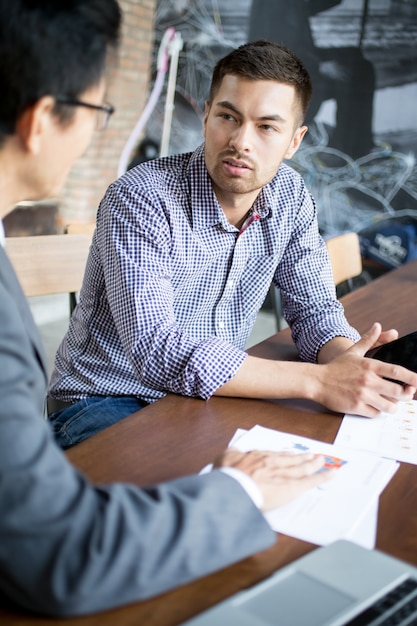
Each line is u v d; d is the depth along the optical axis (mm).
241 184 1472
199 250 1528
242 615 675
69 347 1636
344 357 1316
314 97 4430
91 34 740
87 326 1584
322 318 1627
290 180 1706
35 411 709
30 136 751
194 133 4730
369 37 4219
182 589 750
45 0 714
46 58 717
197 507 753
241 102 1433
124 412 1514
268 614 677
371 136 4344
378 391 1252
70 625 692
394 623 666
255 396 1271
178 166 1553
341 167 4449
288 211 1678
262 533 786
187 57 4645
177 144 4789
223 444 1096
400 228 4363
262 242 1651
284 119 1463
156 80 4750
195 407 1230
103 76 772
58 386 1623
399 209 4367
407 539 871
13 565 668
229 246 1574
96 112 792
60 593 669
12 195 813
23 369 715
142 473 992
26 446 675
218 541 750
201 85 4648
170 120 4762
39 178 800
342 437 1146
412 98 4203
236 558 763
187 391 1267
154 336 1312
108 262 1428
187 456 1050
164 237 1446
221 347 1297
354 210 4480
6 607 715
